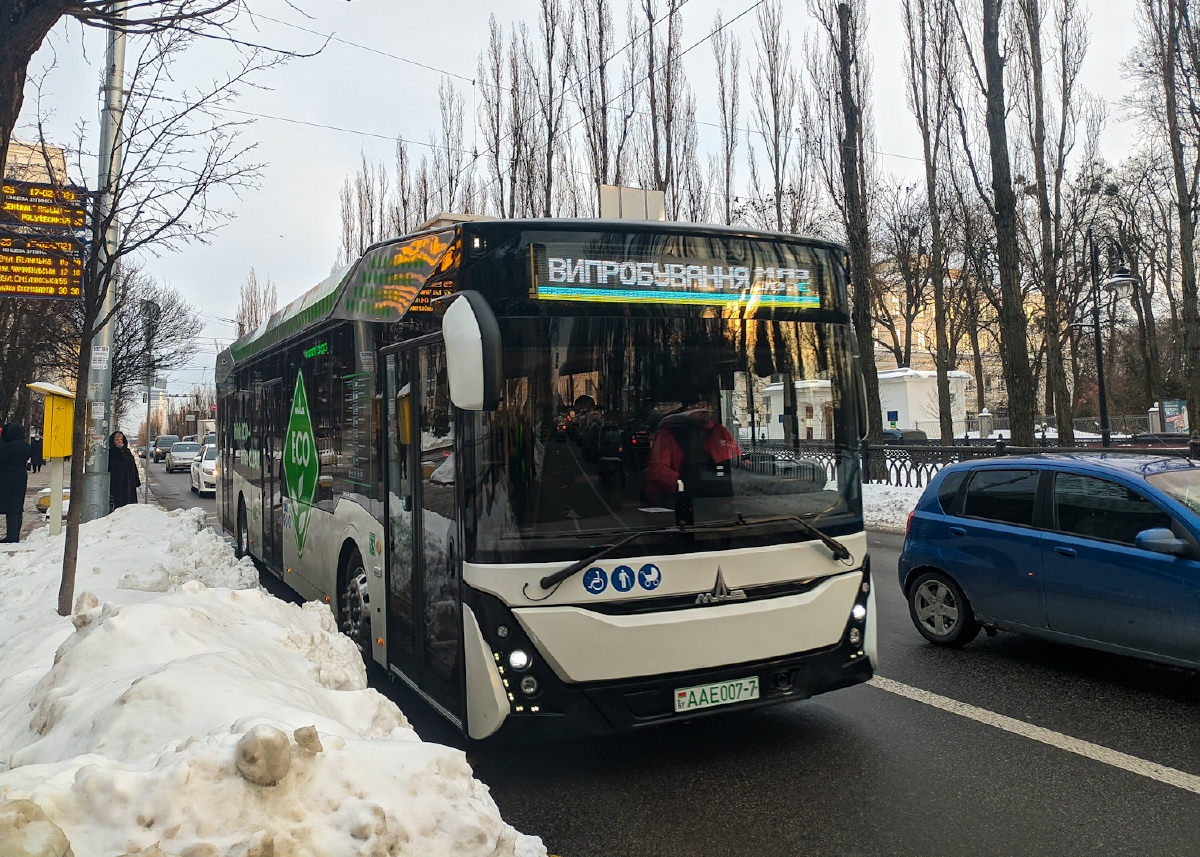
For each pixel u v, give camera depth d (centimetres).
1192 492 561
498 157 2911
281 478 895
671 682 413
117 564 862
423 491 485
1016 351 1698
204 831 209
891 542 1298
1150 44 2269
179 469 4478
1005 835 375
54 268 942
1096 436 3419
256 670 331
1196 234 3105
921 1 2459
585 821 396
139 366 2912
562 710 399
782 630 438
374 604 580
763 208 2827
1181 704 546
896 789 425
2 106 359
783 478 461
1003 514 652
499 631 400
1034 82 2455
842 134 2341
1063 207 3081
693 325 450
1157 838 370
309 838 216
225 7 417
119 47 780
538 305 419
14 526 1348
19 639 519
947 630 689
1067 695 567
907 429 4262
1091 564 580
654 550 415
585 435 419
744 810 404
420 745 262
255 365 1063
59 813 208
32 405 3872
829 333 490
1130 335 4759
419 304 486
